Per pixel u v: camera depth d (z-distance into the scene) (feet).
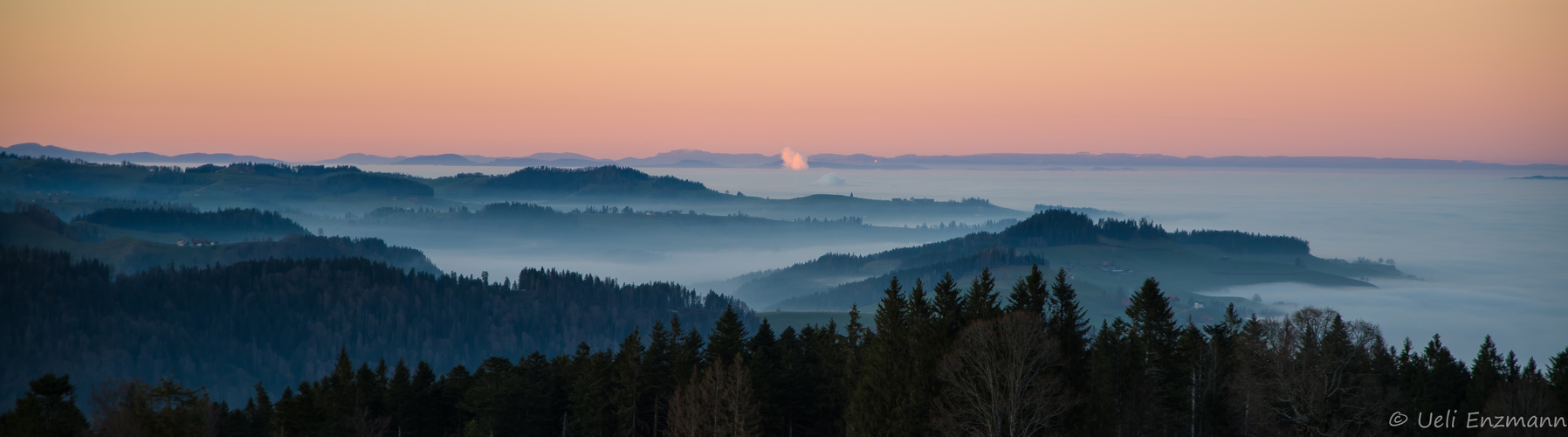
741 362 262.26
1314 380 189.06
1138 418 248.93
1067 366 223.30
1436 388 293.84
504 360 342.44
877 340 239.30
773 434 299.17
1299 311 199.41
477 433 323.16
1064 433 209.97
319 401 339.98
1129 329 262.88
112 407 231.91
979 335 205.46
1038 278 240.73
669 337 330.95
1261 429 213.46
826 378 311.06
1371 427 199.72
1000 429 200.03
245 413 371.35
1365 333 197.36
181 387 248.93
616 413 309.63
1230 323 280.31
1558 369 288.71
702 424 259.39
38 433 210.59
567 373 352.90
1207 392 240.73
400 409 341.82
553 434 340.59
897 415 218.59
